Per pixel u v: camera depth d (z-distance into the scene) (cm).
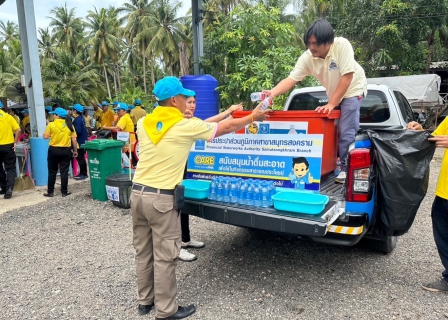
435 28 1866
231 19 841
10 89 1109
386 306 295
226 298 312
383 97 466
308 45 347
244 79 809
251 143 334
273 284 335
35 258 407
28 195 707
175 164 271
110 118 1217
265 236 457
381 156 289
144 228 284
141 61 5397
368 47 1964
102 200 648
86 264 388
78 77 3262
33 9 728
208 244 432
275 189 311
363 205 285
